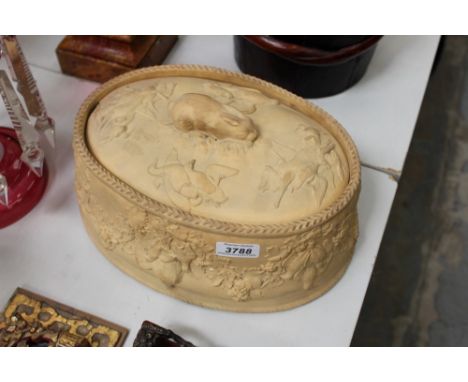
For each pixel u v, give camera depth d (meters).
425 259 1.24
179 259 0.68
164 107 0.70
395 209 1.31
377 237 0.81
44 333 0.71
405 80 1.03
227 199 0.63
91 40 0.98
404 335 1.14
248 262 0.66
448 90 1.56
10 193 0.80
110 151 0.67
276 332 0.72
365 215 0.84
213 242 0.63
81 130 0.71
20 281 0.76
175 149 0.66
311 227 0.63
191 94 0.67
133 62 0.98
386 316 1.16
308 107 0.75
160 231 0.65
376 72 1.04
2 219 0.80
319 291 0.74
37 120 0.86
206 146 0.66
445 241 1.27
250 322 0.73
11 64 0.77
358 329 1.14
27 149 0.80
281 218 0.63
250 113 0.70
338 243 0.70
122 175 0.66
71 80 1.02
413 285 1.20
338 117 0.97
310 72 0.94
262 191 0.63
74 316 0.73
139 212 0.65
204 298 0.72
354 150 0.71
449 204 1.33
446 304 1.18
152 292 0.75
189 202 0.63
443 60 1.63
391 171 0.90
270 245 0.63
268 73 0.98
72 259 0.79
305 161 0.66
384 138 0.94
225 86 0.74
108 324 0.73
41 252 0.79
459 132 1.47
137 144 0.67
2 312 0.73
